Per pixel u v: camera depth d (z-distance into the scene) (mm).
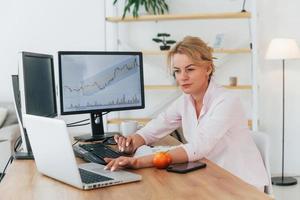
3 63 4363
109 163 1553
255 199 1205
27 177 1515
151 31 4258
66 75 2326
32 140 1543
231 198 1215
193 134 1943
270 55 3879
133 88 2557
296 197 3658
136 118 4207
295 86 4238
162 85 4141
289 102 4262
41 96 2143
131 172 1526
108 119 4027
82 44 4328
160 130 2111
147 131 2094
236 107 1804
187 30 4238
